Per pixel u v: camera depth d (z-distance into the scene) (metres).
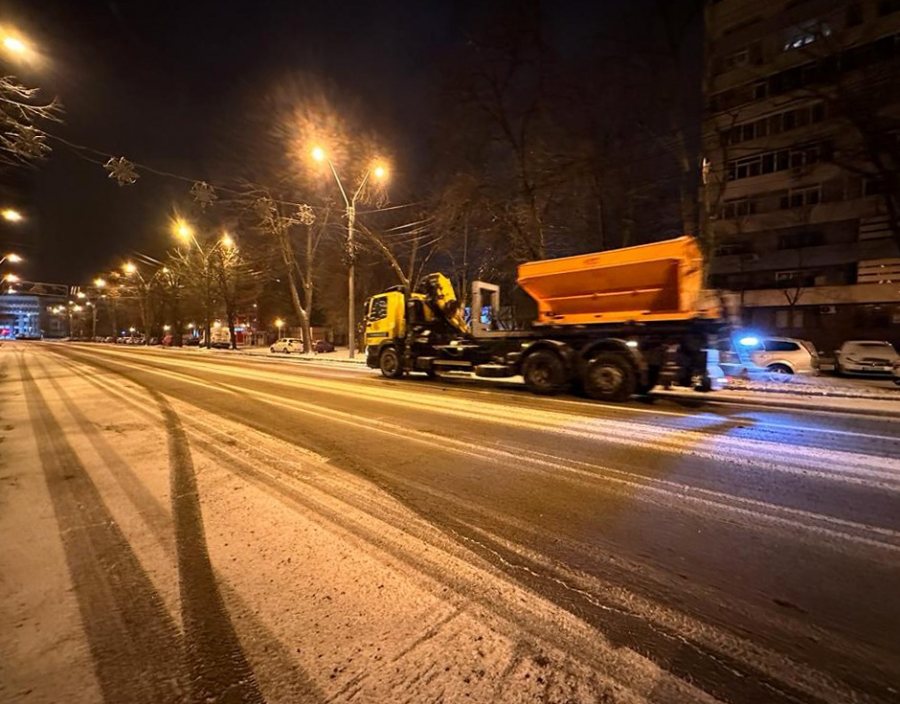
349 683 2.14
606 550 3.38
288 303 57.78
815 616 2.59
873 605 2.69
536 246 19.97
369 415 8.53
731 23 30.02
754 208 31.55
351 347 26.81
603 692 2.07
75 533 3.78
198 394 11.77
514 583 2.97
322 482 4.90
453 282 26.70
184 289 53.72
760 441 6.46
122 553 3.43
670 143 17.91
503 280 24.09
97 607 2.77
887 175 16.28
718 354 9.60
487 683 2.13
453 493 4.54
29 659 2.33
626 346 9.83
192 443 6.63
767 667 2.21
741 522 3.83
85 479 5.14
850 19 24.67
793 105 27.73
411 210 25.75
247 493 4.61
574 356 10.61
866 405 9.48
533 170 19.62
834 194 28.84
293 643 2.42
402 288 15.69
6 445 6.85
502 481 4.88
